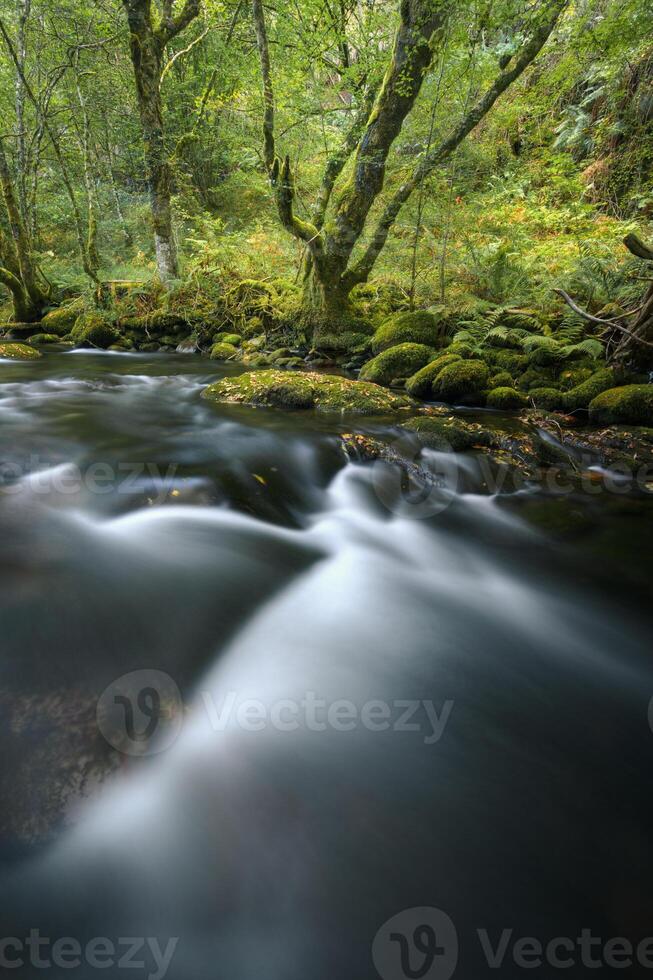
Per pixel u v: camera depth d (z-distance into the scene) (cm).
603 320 529
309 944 117
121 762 149
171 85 1224
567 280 648
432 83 639
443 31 550
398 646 224
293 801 149
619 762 170
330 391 547
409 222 750
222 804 145
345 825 144
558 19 621
